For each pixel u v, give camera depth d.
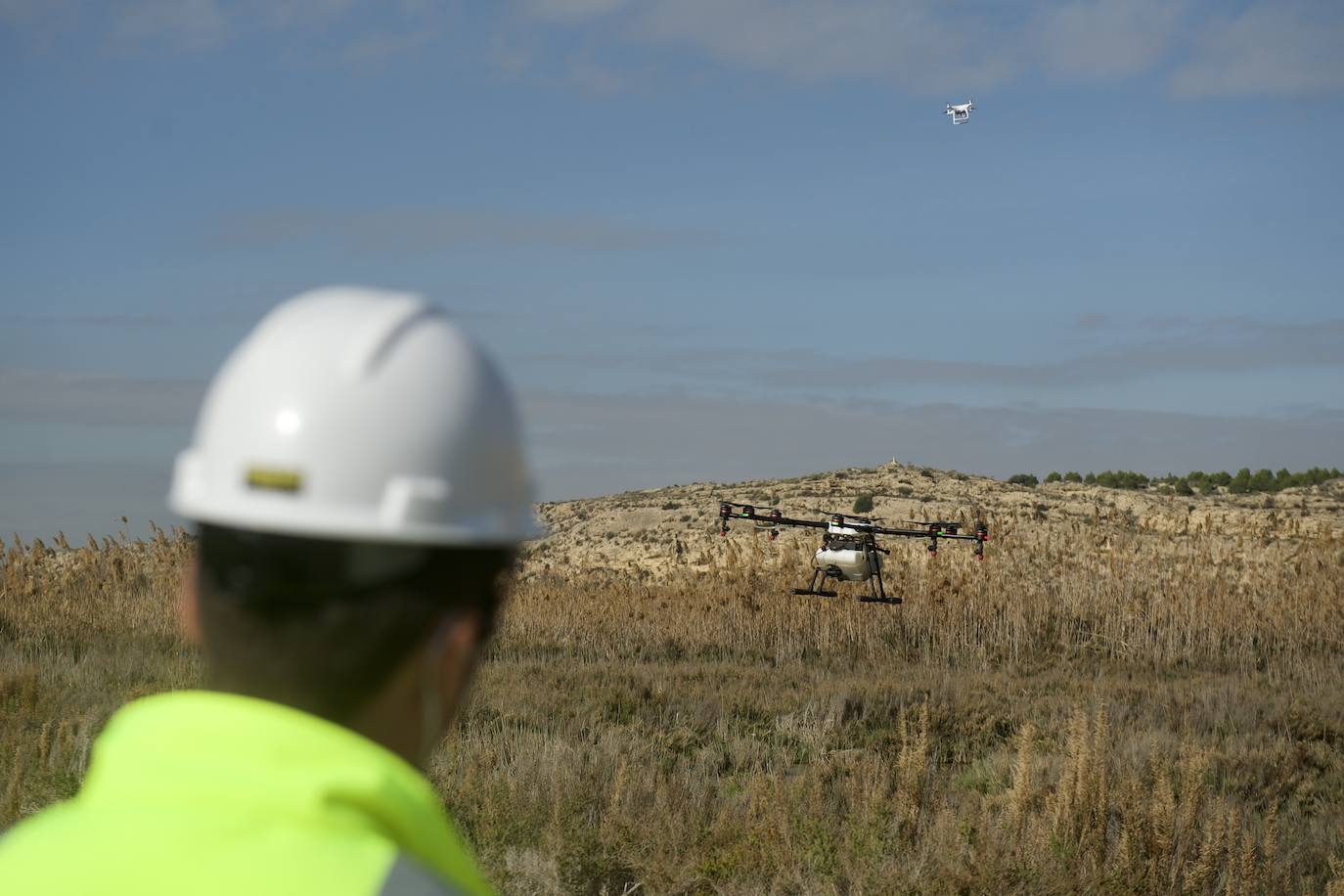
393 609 1.25
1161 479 76.69
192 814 1.03
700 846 7.70
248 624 1.22
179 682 13.19
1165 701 15.51
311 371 1.30
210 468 1.29
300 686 1.22
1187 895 7.32
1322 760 12.52
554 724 12.20
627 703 13.70
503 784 8.45
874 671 19.75
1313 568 24.38
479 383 1.39
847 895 7.08
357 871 1.01
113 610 20.36
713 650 22.73
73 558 22.23
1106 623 22.77
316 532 1.24
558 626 23.20
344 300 1.39
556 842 7.37
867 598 18.20
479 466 1.35
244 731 1.08
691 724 13.21
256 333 1.37
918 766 9.02
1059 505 58.88
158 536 22.45
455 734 9.77
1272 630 22.41
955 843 7.59
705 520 62.06
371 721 1.25
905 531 18.03
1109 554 24.69
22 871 1.03
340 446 1.27
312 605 1.23
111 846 1.02
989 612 22.78
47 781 7.66
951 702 15.24
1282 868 8.21
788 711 14.04
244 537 1.24
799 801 8.55
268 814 1.03
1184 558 25.42
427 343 1.36
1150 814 7.93
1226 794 10.60
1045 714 14.54
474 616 1.36
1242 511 54.59
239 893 0.97
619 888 7.33
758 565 25.53
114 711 10.84
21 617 19.89
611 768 9.79
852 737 13.33
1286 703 15.87
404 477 1.28
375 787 1.07
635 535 61.00
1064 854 7.68
